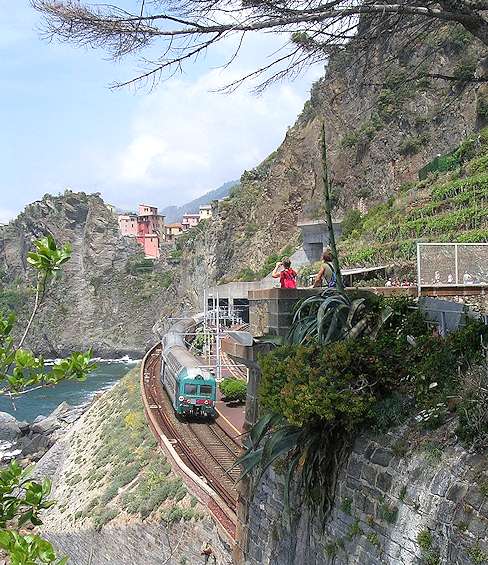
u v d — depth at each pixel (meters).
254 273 76.81
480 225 32.41
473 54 25.95
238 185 102.12
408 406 7.90
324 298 9.93
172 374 32.19
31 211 146.50
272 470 10.40
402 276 25.38
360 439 8.16
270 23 7.45
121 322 135.62
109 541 21.34
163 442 24.97
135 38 7.46
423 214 40.31
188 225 177.38
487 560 5.67
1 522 5.91
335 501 8.35
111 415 38.44
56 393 77.31
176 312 109.44
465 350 7.98
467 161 44.06
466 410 6.84
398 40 8.87
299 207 77.12
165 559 17.91
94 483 27.41
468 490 6.22
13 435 57.38
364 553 7.56
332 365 8.12
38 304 6.08
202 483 18.28
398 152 57.94
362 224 53.00
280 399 8.44
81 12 7.34
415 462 7.10
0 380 5.85
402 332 9.26
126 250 143.75
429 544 6.42
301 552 9.16
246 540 11.41
